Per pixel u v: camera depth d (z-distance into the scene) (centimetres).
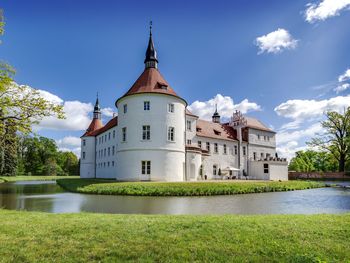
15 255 600
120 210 1456
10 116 1491
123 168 3312
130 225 830
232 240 687
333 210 1468
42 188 3281
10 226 829
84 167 6028
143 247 640
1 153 6209
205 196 2166
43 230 780
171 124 3359
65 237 714
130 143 3288
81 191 2495
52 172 9856
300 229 782
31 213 1141
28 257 589
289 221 892
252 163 5284
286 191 2777
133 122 3309
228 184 2577
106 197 2084
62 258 585
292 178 5897
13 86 1446
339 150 5822
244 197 2108
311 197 2138
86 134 6178
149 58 3703
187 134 4397
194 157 3634
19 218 978
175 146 3350
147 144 3234
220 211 1414
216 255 595
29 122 1497
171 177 3256
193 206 1598
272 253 609
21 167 9388
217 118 6481
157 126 3278
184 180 3475
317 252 613
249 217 995
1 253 611
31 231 771
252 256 592
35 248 639
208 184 2525
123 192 2291
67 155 11544
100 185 2575
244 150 5378
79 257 590
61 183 3909
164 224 841
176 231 762
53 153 10194
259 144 5650
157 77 3584
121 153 3378
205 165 4631
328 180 5519
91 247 643
